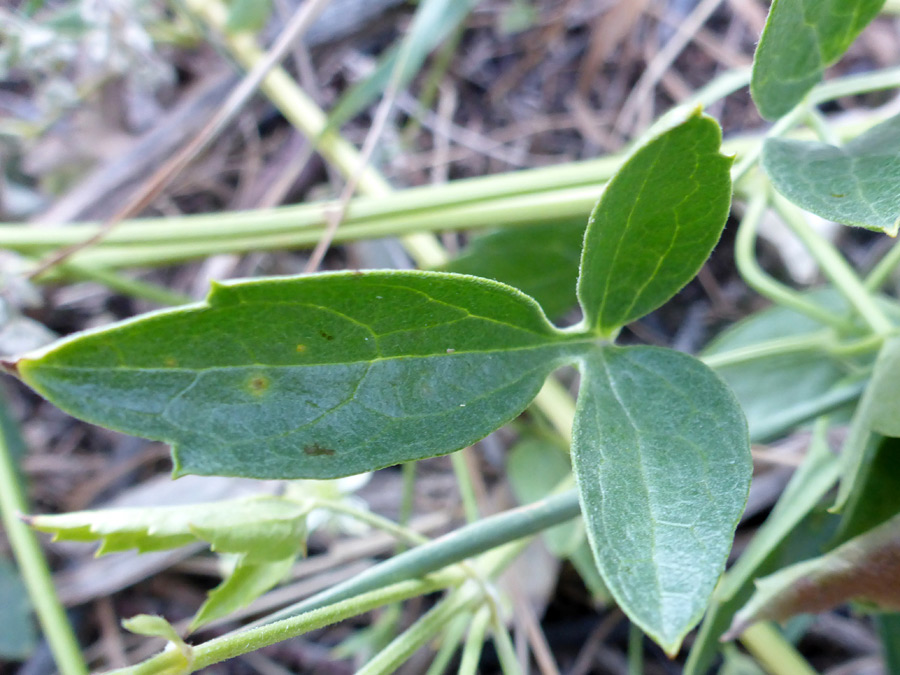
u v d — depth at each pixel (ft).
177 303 0.87
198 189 1.08
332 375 0.33
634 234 0.34
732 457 0.33
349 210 0.71
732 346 0.76
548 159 1.09
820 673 0.76
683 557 0.30
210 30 0.98
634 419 0.34
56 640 0.64
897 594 0.39
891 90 0.97
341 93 1.13
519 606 0.74
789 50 0.37
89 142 1.05
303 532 0.43
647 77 1.08
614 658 0.79
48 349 0.29
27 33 0.86
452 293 0.33
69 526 0.38
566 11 1.16
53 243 0.76
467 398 0.34
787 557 0.51
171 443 0.31
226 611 0.42
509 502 0.84
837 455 0.53
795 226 0.64
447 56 1.03
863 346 0.60
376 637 0.74
